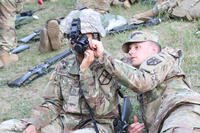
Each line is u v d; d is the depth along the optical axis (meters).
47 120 3.44
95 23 3.23
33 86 5.33
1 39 6.07
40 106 3.48
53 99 3.48
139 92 3.26
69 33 3.23
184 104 3.04
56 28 6.16
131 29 6.63
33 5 8.68
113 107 3.39
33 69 5.59
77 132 3.23
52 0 8.84
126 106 3.87
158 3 7.12
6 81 5.57
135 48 3.47
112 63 3.15
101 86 3.31
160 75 3.23
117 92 3.44
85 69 3.19
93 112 3.36
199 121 2.90
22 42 6.85
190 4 6.62
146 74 3.21
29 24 7.72
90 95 3.27
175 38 6.05
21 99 5.05
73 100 3.39
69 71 3.40
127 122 3.89
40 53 6.37
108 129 3.38
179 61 3.39
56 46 6.27
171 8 6.76
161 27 6.52
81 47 3.10
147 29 6.51
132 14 7.55
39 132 3.41
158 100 3.31
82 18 3.22
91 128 3.32
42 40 6.26
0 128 3.36
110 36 6.53
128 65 3.22
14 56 6.19
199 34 6.00
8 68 5.98
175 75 3.30
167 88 3.28
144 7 7.84
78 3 7.11
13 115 4.70
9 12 6.09
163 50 3.40
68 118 3.43
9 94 5.20
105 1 7.00
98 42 3.12
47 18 7.96
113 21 6.73
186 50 5.64
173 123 2.88
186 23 6.53
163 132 2.89
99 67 3.26
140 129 3.55
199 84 4.73
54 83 3.47
